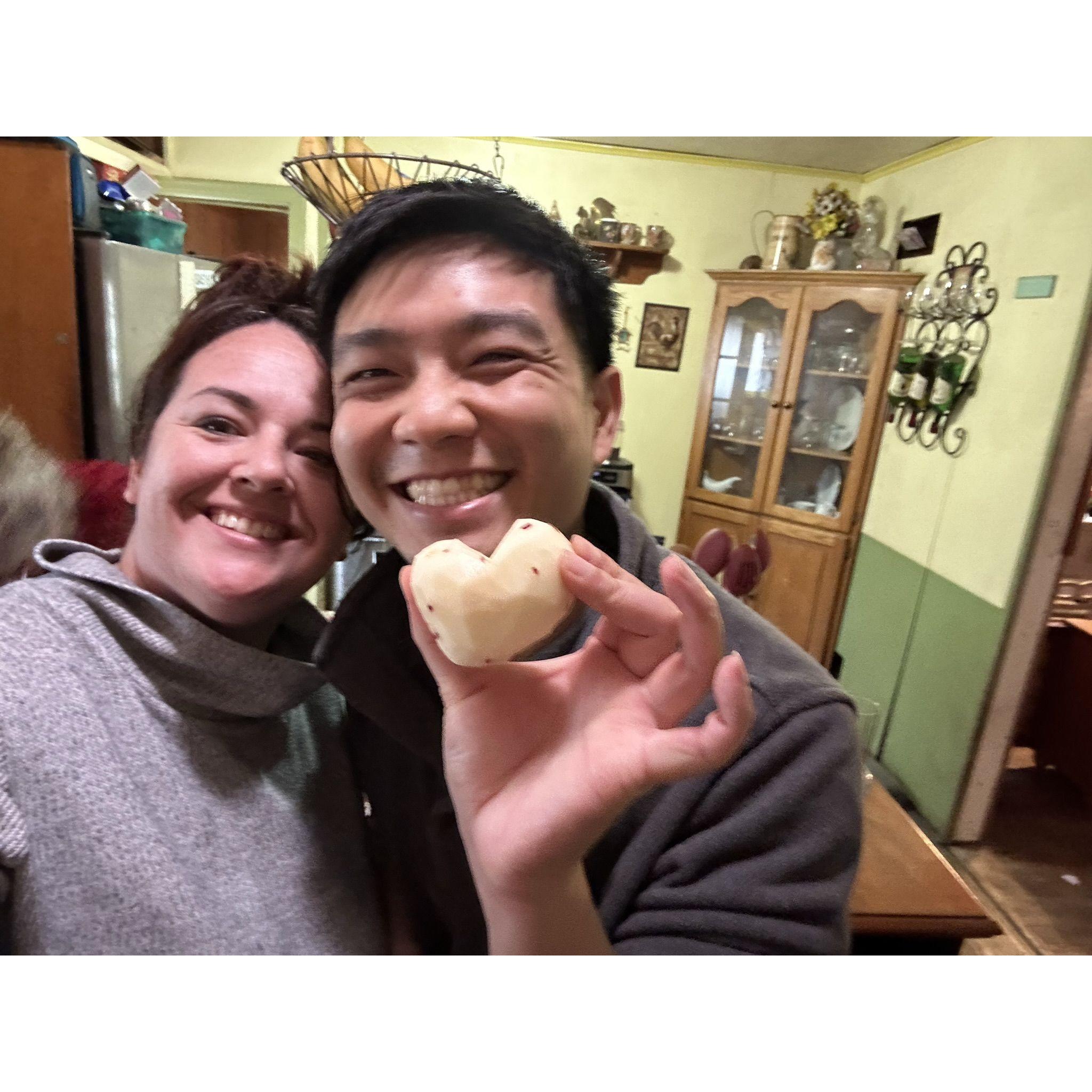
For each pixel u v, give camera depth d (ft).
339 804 2.69
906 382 8.96
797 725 2.16
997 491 7.52
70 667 2.08
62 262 5.99
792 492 10.40
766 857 2.08
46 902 1.91
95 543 4.19
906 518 9.20
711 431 10.97
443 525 2.06
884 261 9.45
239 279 2.56
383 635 2.54
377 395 2.10
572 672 1.82
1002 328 7.61
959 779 7.77
